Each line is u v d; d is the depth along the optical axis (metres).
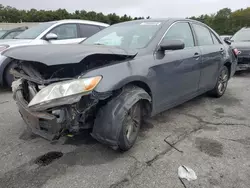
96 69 2.13
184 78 3.27
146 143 2.69
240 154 2.45
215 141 2.74
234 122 3.32
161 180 2.03
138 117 2.61
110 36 3.31
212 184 1.98
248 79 6.58
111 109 2.24
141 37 2.99
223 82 4.61
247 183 1.99
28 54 2.12
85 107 2.07
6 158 2.37
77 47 2.29
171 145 2.64
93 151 2.51
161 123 3.28
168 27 3.12
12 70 2.64
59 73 2.09
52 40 5.71
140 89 2.52
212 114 3.66
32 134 2.91
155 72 2.70
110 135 2.23
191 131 3.02
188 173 2.12
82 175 2.10
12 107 3.95
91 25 6.74
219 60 4.19
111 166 2.24
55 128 1.96
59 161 2.32
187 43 3.46
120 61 2.37
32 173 2.13
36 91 2.21
